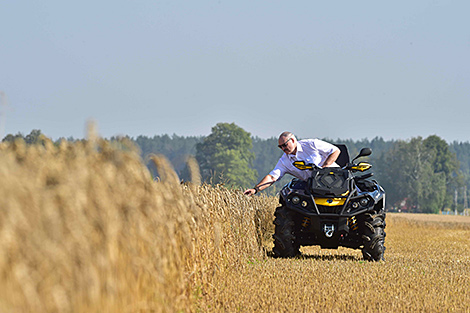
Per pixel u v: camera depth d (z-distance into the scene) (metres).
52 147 6.89
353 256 20.39
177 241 9.67
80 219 5.62
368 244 18.23
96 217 5.99
